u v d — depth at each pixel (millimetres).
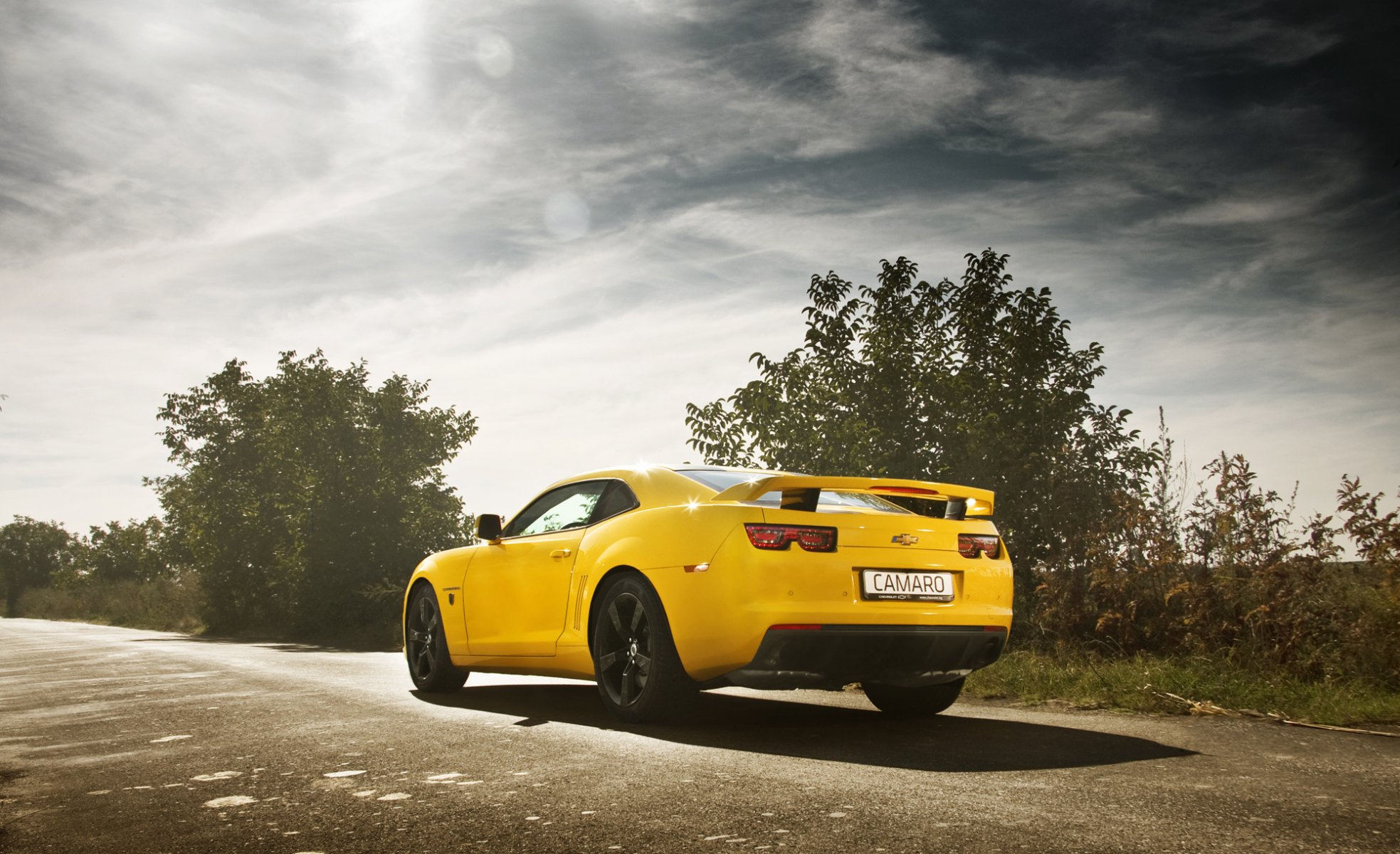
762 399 9359
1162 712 4980
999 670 6293
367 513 20203
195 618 27688
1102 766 3467
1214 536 6676
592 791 3098
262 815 2896
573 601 5031
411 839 2598
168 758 3859
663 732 4359
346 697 5953
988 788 3088
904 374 9016
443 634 6113
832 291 9477
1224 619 6398
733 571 4152
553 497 5672
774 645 4078
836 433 8891
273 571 23219
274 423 23031
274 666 8477
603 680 4742
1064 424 8672
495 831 2648
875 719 4789
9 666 9336
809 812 2783
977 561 4613
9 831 2791
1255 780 3195
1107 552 7094
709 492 4551
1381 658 5516
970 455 8500
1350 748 3836
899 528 4410
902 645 4281
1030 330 8961
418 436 21531
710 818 2738
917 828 2590
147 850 2562
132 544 37000
